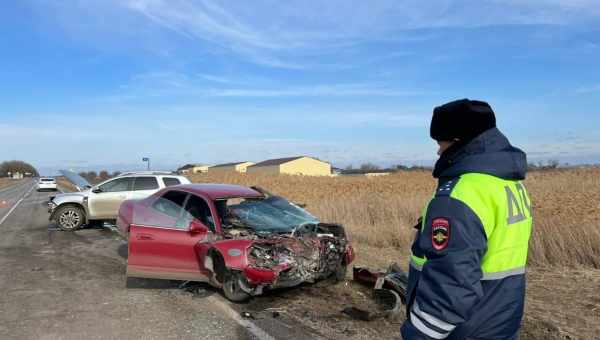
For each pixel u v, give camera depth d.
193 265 6.52
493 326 1.92
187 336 4.86
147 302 6.11
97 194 13.41
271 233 6.65
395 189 25.45
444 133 2.04
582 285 6.50
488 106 2.01
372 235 10.44
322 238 6.65
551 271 7.43
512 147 2.03
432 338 1.83
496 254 1.91
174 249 6.55
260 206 7.40
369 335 4.84
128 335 4.91
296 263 6.08
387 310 5.55
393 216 12.02
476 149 1.97
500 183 1.93
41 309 5.83
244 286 5.91
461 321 1.80
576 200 14.89
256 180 36.53
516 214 1.95
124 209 7.79
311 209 13.98
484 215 1.85
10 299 6.29
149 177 13.77
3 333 4.99
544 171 35.44
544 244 8.08
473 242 1.81
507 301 1.92
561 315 5.28
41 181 45.62
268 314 5.58
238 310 5.75
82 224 13.40
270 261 5.96
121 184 13.62
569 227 8.32
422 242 1.91
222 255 5.93
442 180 2.08
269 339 4.75
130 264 6.54
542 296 6.06
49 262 8.85
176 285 6.99
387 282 6.10
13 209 21.44
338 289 6.56
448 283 1.78
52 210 13.20
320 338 4.76
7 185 70.56
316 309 5.73
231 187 7.51
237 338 4.79
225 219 7.03
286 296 6.29
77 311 5.75
